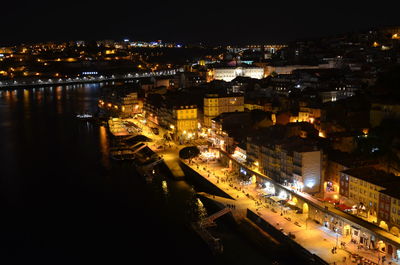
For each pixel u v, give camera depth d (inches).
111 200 7401.6
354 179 5816.9
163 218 6599.4
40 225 6594.5
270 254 5324.8
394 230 5064.0
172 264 5305.1
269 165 7194.9
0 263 5590.6
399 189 5221.5
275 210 6136.8
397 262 4608.8
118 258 5561.0
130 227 6378.0
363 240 5064.0
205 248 5629.9
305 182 6323.8
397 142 6697.8
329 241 5187.0
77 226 6501.0
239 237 5856.3
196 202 7126.0
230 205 6368.1
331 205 5979.3
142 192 7711.6
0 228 6540.4
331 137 7677.2
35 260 5639.8
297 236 5324.8
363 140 7253.9
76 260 5575.8
